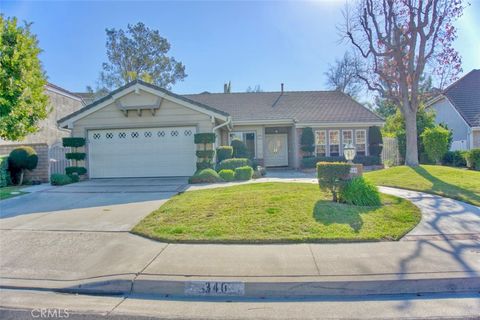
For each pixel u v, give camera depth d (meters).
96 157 14.66
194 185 11.89
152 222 6.63
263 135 20.64
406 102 14.54
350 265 4.48
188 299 4.00
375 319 3.41
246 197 8.22
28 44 11.75
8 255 5.21
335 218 6.49
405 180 11.38
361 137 20.64
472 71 25.17
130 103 14.34
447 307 3.63
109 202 8.96
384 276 4.11
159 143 14.57
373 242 5.39
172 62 36.78
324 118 20.50
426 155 19.58
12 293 4.14
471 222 6.41
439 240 5.44
